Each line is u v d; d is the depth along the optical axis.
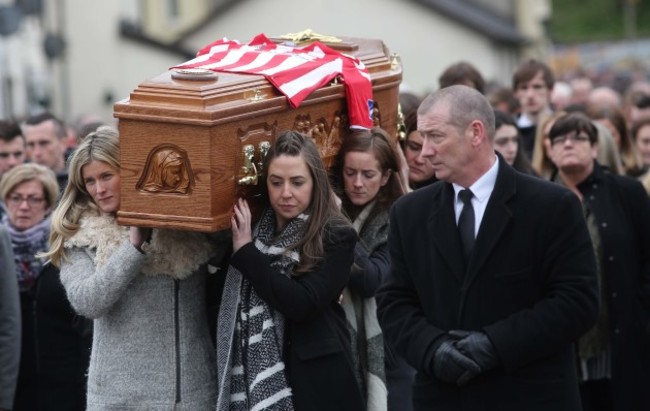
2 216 11.03
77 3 35.94
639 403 10.37
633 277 10.38
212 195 7.44
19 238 10.62
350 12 44.56
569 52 57.56
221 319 7.94
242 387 7.95
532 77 14.40
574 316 7.54
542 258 7.64
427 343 7.70
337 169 8.90
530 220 7.63
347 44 9.39
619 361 10.30
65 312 10.17
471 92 7.67
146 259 7.90
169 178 7.45
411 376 9.18
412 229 7.91
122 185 7.58
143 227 7.67
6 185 10.64
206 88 7.46
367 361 8.77
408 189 9.19
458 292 7.71
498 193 7.68
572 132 10.50
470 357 7.55
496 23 47.41
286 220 7.98
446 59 44.66
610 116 13.66
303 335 7.92
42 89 34.31
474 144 7.64
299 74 8.24
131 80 36.62
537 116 14.48
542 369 7.66
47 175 10.74
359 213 9.02
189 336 8.08
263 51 8.66
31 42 34.56
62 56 35.84
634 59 56.31
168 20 48.19
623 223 10.41
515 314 7.61
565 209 7.62
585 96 21.52
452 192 7.81
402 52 44.59
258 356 7.87
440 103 7.65
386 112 9.44
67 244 8.15
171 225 7.50
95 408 8.06
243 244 7.74
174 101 7.43
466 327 7.68
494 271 7.64
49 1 35.72
